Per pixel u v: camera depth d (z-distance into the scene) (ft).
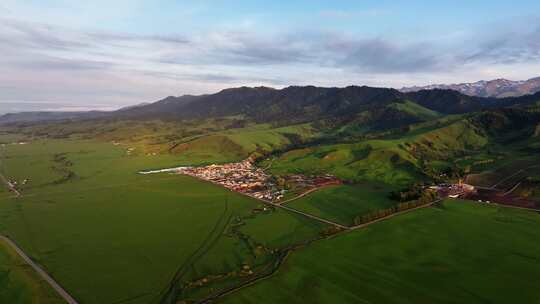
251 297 345.31
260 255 444.14
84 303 348.18
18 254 459.32
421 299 337.72
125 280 391.45
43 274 406.62
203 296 352.08
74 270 416.26
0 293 366.63
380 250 444.14
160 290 370.12
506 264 403.13
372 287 359.66
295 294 348.18
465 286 360.48
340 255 432.25
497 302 332.80
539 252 431.43
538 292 348.38
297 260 421.18
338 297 342.03
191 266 422.00
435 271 389.80
